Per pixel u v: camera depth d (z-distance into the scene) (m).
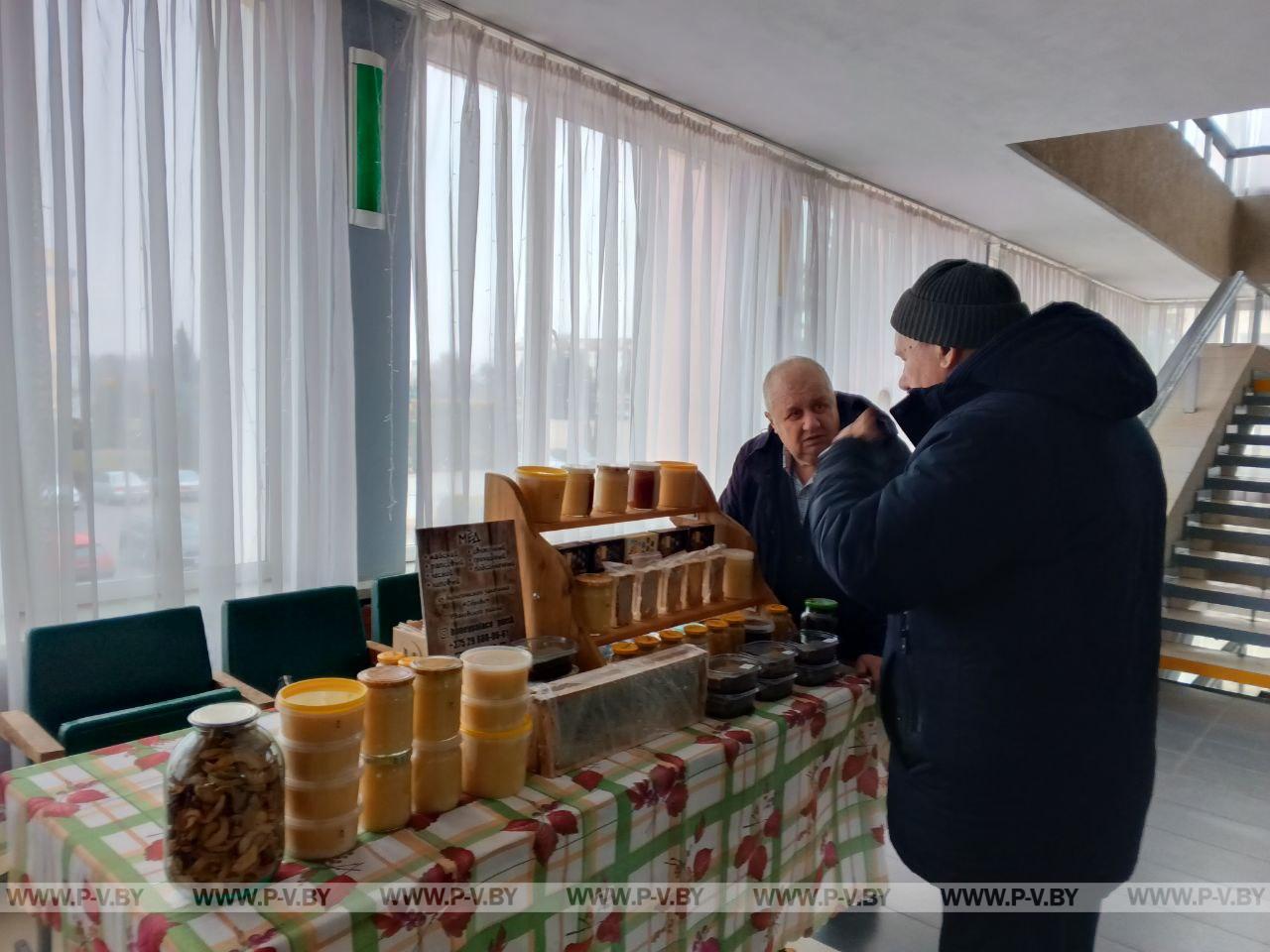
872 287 4.80
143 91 2.13
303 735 0.99
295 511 2.52
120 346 2.15
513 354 2.95
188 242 2.24
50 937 1.20
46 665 1.82
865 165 4.31
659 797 1.28
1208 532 4.70
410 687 1.09
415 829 1.08
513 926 1.08
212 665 2.30
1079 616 1.25
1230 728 3.68
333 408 2.57
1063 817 1.27
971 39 2.77
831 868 1.76
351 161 2.61
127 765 1.27
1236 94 3.20
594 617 1.58
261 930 0.87
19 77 1.92
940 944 1.41
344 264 2.56
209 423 2.30
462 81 2.77
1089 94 3.24
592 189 3.22
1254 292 5.93
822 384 1.87
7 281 1.92
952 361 1.42
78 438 2.06
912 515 1.22
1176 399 5.14
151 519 2.22
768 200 3.99
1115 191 5.18
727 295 3.85
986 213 5.30
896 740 1.47
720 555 1.89
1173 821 2.81
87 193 2.09
